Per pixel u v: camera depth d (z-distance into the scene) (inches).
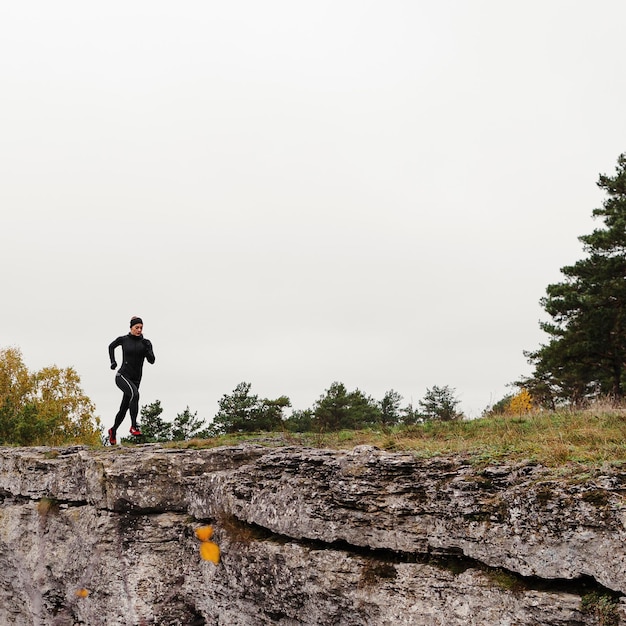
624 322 1058.7
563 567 235.6
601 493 231.1
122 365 545.3
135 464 437.4
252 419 1298.0
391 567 298.4
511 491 257.0
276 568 342.0
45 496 526.9
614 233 1050.7
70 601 466.0
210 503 403.5
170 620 404.2
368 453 323.9
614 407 498.6
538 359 1215.6
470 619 259.6
